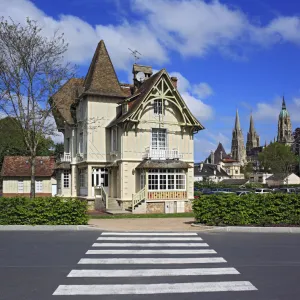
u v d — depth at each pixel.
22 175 44.81
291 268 10.05
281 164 98.69
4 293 7.87
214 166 126.56
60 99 31.20
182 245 13.44
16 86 24.94
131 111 30.59
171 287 8.30
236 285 8.46
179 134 33.00
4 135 47.53
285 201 18.45
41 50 25.42
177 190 30.92
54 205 18.11
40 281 8.77
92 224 18.81
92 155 32.97
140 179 30.97
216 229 17.38
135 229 17.52
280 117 169.88
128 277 9.12
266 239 14.91
